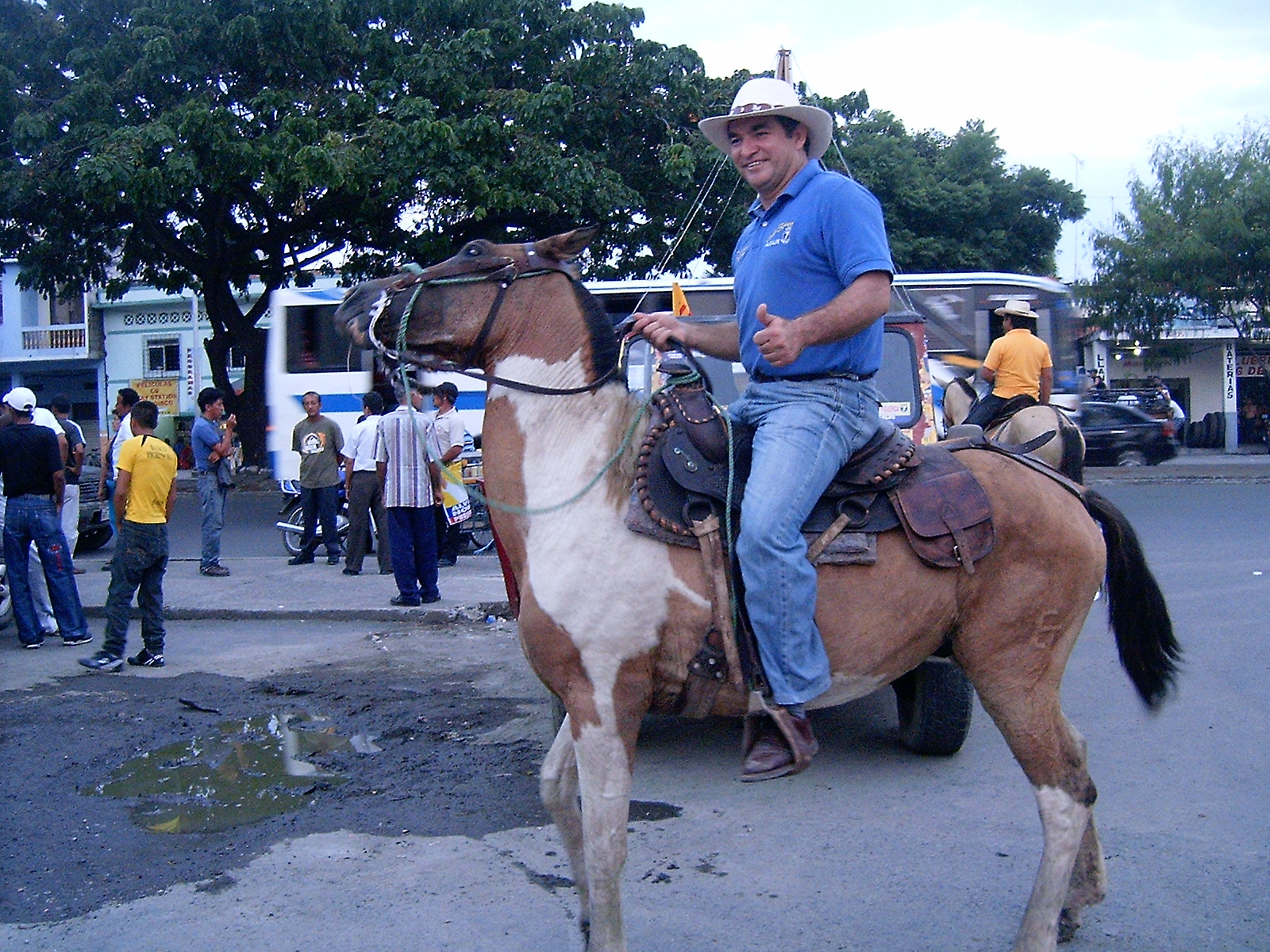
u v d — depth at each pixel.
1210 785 5.00
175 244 22.45
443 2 19.77
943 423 8.24
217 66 19.89
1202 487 19.84
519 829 4.65
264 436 24.19
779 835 4.54
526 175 18.44
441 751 5.75
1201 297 26.53
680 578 3.15
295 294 17.59
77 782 5.31
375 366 3.65
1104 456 24.08
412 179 18.73
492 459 3.40
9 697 6.95
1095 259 28.20
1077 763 3.37
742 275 3.50
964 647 3.40
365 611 9.39
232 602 9.81
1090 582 3.43
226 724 6.29
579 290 3.43
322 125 18.55
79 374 35.88
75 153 19.56
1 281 34.59
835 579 3.22
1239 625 8.12
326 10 19.03
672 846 4.45
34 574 9.02
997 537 3.31
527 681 7.21
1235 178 26.55
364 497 11.34
